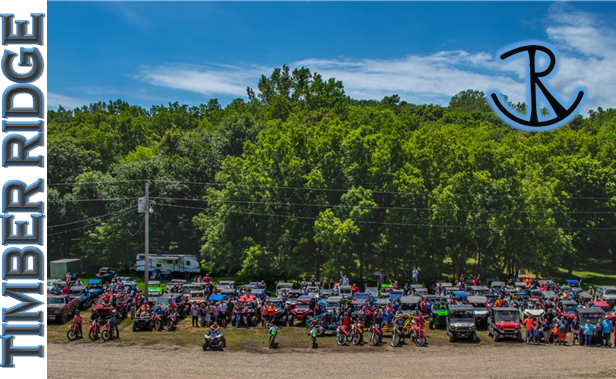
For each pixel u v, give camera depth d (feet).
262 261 179.83
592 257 273.75
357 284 190.39
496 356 95.71
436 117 577.43
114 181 225.76
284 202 193.06
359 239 182.39
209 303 124.67
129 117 455.63
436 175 201.67
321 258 207.62
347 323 108.17
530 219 184.14
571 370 86.53
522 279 172.04
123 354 94.38
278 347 101.30
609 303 144.56
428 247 184.24
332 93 471.21
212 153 270.26
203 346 98.37
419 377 82.53
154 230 225.15
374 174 192.24
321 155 202.59
